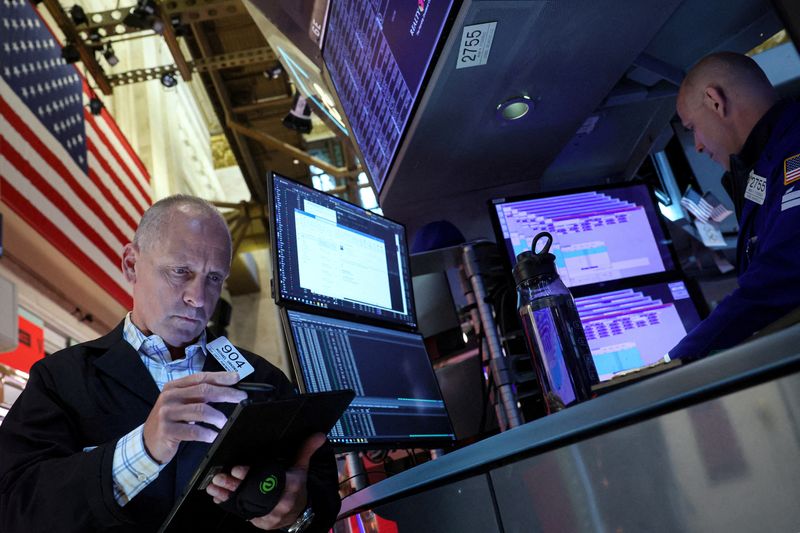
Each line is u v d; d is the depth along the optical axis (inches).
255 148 376.5
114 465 39.6
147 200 311.6
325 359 55.2
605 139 92.2
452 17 61.2
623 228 81.3
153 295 52.9
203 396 38.7
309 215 60.9
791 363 22.2
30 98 221.6
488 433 69.7
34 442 45.1
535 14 60.9
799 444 22.0
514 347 70.6
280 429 37.9
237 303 405.7
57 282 234.2
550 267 50.1
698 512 25.0
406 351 64.5
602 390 36.2
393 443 56.0
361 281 63.8
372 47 77.2
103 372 50.2
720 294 104.8
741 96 62.8
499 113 75.2
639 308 77.5
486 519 35.0
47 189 217.5
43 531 39.6
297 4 93.7
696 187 100.7
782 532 22.6
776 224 50.5
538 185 93.7
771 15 78.0
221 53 313.3
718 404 24.4
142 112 407.8
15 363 206.8
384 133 83.2
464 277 75.4
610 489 28.1
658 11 63.9
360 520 49.5
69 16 297.0
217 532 47.7
